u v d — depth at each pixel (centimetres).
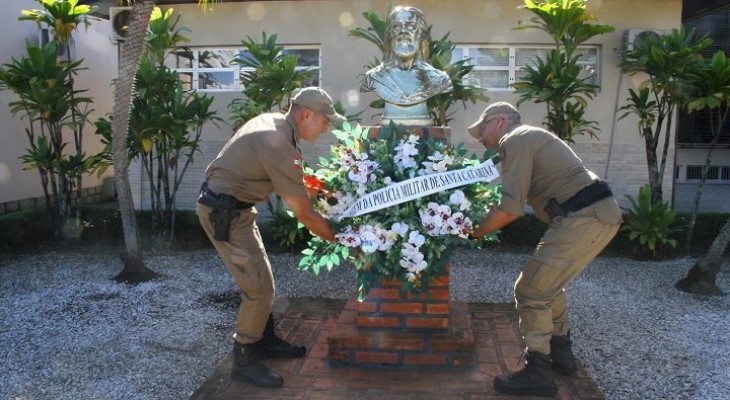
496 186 353
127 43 566
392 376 342
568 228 307
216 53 897
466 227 325
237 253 321
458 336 353
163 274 632
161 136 695
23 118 841
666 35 733
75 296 554
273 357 368
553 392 317
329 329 425
